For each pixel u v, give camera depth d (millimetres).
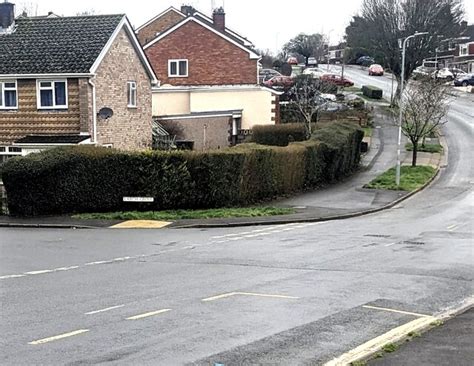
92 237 20281
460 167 41969
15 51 33125
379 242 18812
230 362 7648
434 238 19656
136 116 35719
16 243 19016
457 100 76875
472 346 8094
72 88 31625
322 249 17469
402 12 66875
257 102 49812
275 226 23125
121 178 25859
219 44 53062
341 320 9742
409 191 32906
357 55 113062
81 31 33594
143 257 16328
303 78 64500
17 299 11281
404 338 8484
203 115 44281
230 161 26797
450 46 98562
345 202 29219
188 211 25750
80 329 9148
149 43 53969
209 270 14289
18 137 32594
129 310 10336
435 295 11758
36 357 7820
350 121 50750
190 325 9359
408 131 40375
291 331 9062
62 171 25375
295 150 31797
